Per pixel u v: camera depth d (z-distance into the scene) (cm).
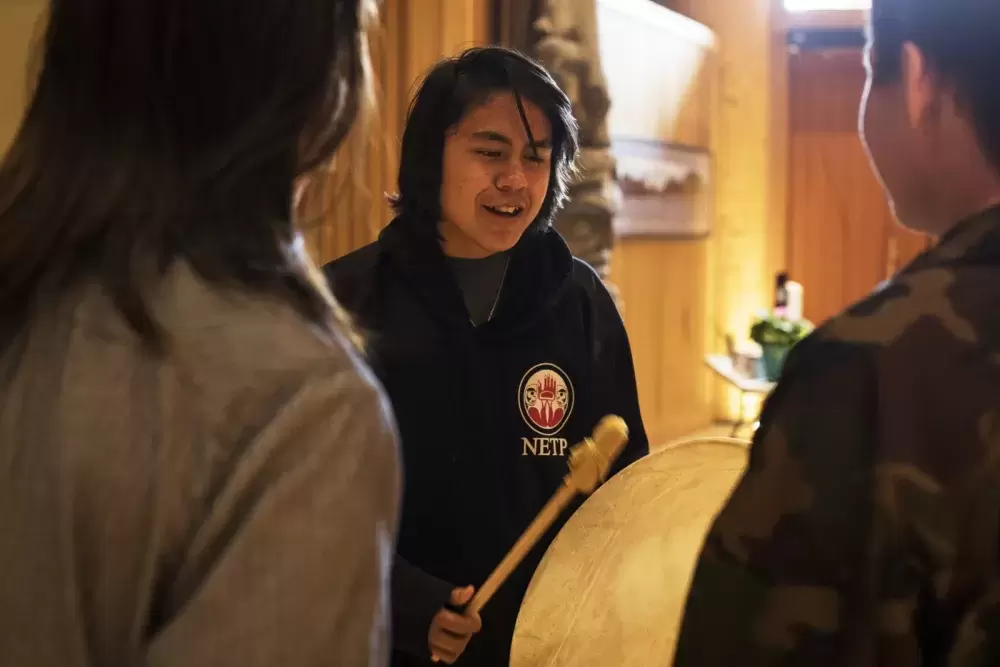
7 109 161
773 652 57
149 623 54
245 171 60
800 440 58
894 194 67
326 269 139
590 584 108
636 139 368
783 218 489
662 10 386
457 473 133
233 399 55
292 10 60
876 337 58
